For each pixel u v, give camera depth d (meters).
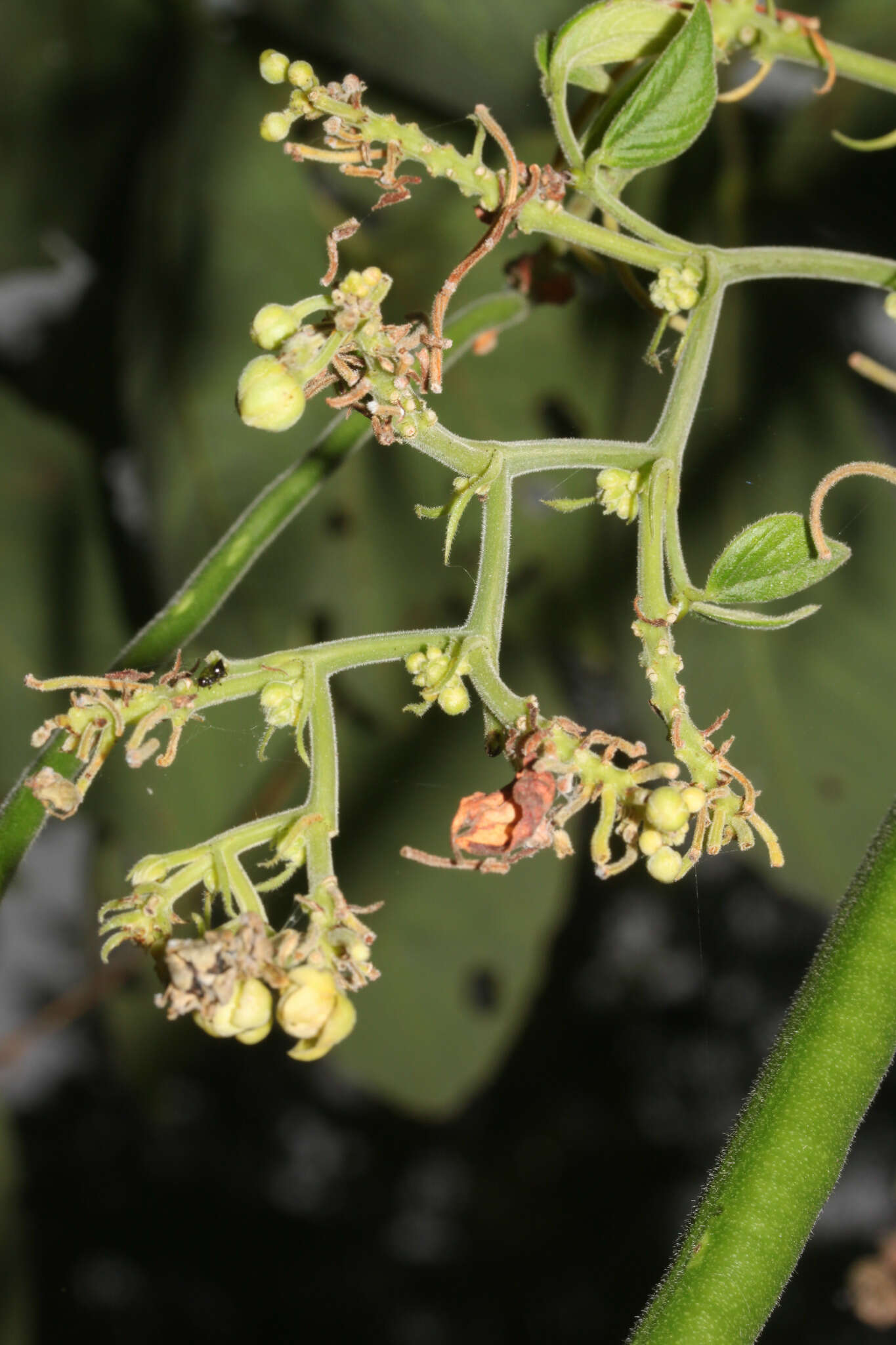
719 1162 0.37
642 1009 0.82
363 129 0.38
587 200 0.41
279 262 0.49
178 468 0.49
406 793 0.54
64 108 0.52
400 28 0.50
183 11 0.51
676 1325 0.37
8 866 0.39
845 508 0.51
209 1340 0.85
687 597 0.38
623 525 0.53
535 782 0.36
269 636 0.51
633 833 0.37
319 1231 0.87
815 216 0.51
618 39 0.39
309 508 0.52
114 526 0.55
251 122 0.50
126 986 0.54
